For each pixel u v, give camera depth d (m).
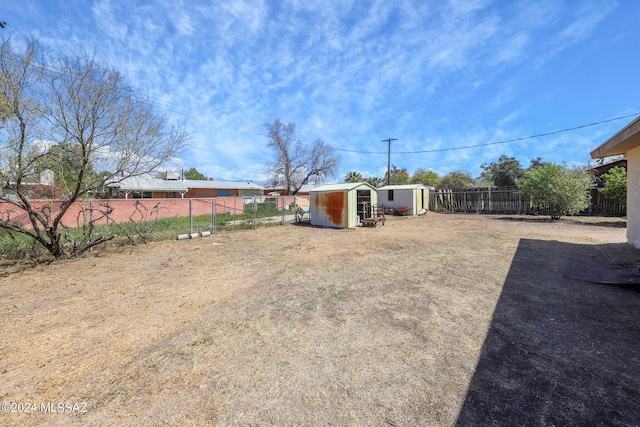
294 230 11.71
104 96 6.59
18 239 7.47
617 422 1.75
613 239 8.11
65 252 7.19
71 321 3.39
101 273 5.50
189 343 2.84
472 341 2.78
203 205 20.22
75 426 1.79
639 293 3.96
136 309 3.74
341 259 6.38
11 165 5.70
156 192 26.52
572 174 13.07
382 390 2.09
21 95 5.63
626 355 2.48
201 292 4.39
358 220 13.27
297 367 2.40
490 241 8.18
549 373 2.25
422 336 2.90
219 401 2.00
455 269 5.35
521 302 3.72
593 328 2.98
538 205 14.30
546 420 1.77
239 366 2.43
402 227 12.05
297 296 4.14
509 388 2.08
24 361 2.55
